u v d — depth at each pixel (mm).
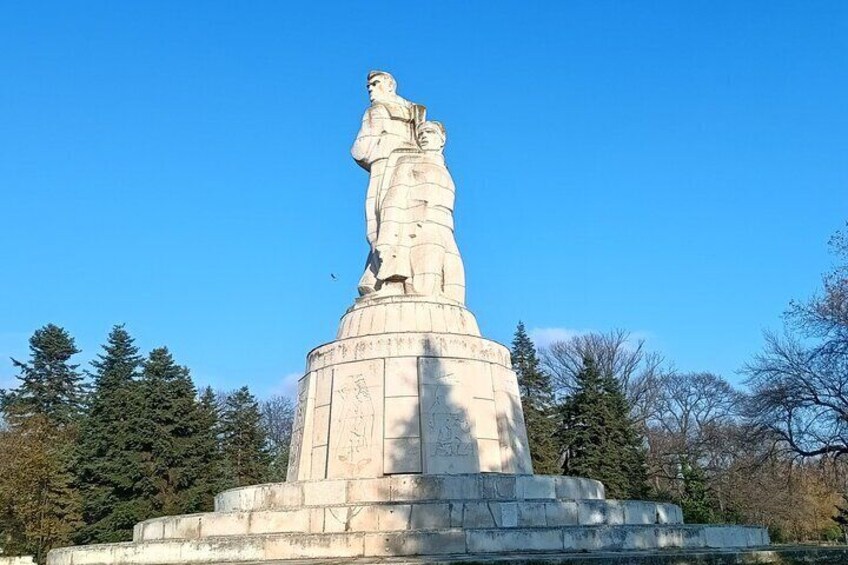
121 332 49438
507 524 12719
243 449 47438
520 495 14109
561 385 48562
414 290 17578
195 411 39375
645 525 13469
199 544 12305
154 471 37219
